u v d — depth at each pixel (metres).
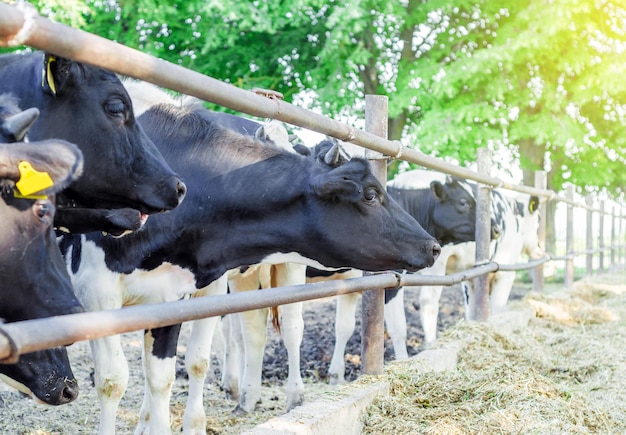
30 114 2.43
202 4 11.77
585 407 4.21
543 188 9.11
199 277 4.09
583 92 13.27
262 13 11.70
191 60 13.59
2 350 1.84
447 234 7.20
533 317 7.58
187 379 6.06
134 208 3.46
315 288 3.35
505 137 13.94
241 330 5.75
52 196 2.59
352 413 3.75
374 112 4.35
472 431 3.74
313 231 3.93
